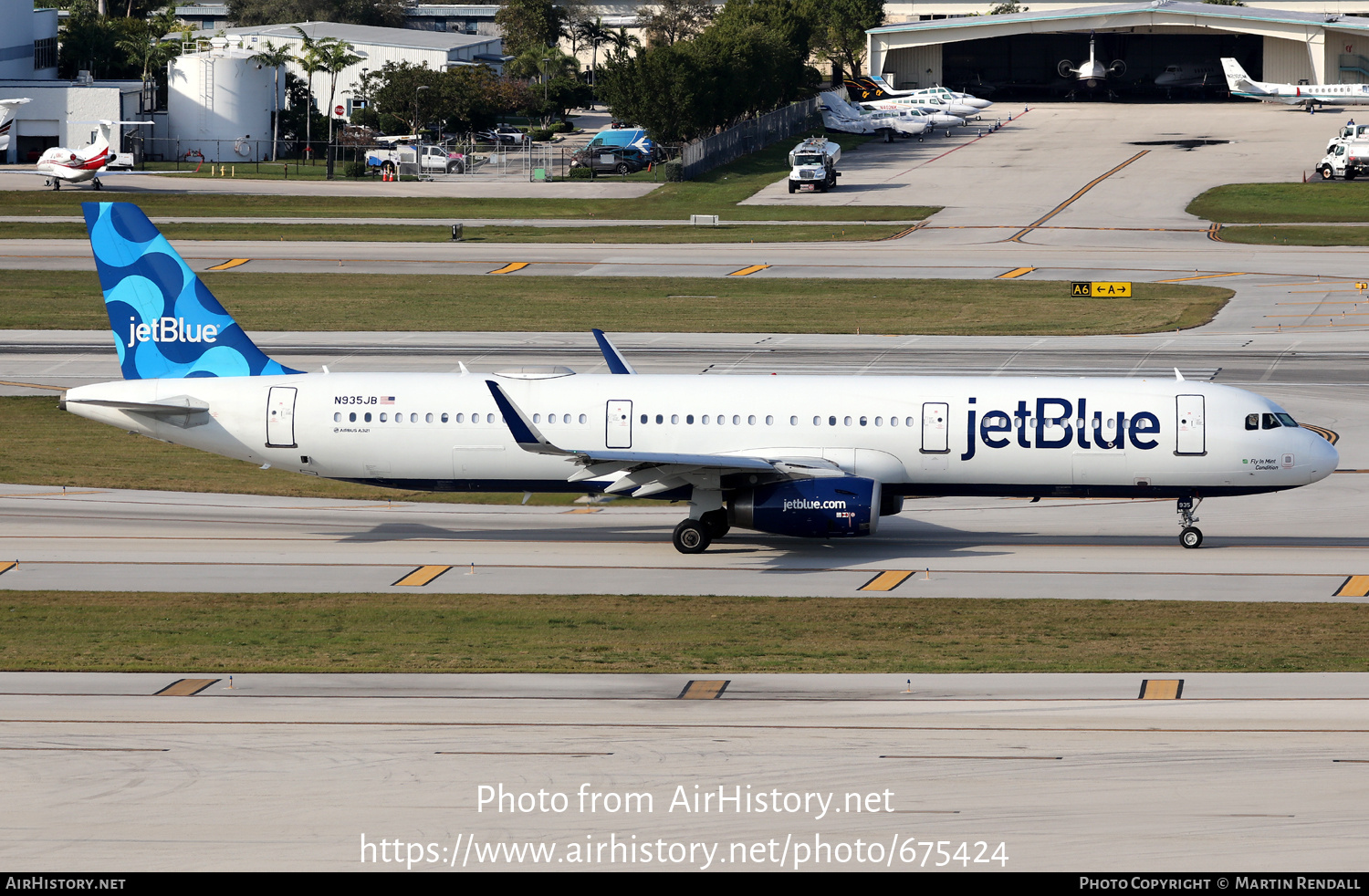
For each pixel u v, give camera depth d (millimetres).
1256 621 133625
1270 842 82312
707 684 114688
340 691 113312
